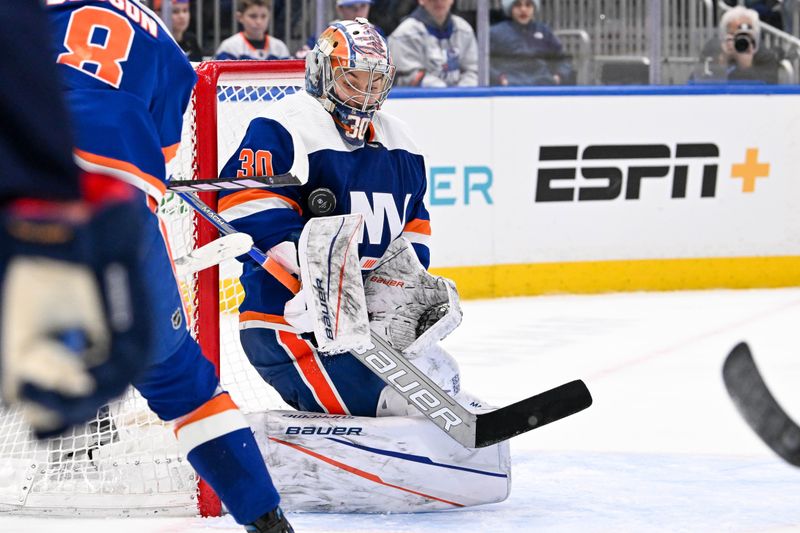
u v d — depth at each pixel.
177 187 5.17
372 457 5.55
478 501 5.68
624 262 15.09
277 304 5.84
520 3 14.76
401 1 14.56
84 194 2.22
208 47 13.98
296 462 5.58
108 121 3.85
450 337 11.86
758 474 6.49
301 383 5.87
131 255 2.22
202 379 4.32
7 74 2.15
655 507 5.74
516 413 5.34
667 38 15.31
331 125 5.84
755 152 15.41
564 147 14.73
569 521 5.46
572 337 11.84
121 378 2.21
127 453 5.83
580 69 15.15
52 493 5.68
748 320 12.91
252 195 5.62
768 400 4.17
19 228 2.10
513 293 14.72
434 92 14.16
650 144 15.02
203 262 4.68
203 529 5.34
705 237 15.34
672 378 9.72
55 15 4.07
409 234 6.28
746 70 15.62
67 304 2.11
